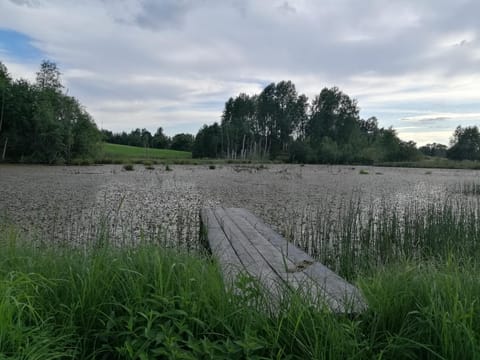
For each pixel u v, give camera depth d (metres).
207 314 1.82
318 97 72.12
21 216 7.90
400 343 1.76
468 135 61.72
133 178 18.84
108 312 1.88
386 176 26.33
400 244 5.74
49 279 2.00
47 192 12.16
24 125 30.75
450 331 1.66
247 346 1.58
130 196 11.76
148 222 7.58
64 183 15.38
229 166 35.44
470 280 2.09
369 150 52.59
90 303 1.88
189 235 6.30
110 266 2.09
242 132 65.94
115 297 1.93
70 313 1.84
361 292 2.16
